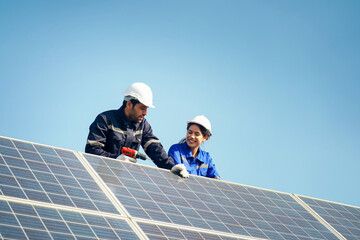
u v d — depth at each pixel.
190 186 10.09
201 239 8.30
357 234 10.45
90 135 11.11
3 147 8.88
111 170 9.53
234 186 10.84
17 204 7.46
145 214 8.46
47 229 7.14
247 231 9.12
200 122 12.85
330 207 11.48
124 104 11.52
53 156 9.23
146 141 12.02
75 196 8.23
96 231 7.50
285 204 10.82
